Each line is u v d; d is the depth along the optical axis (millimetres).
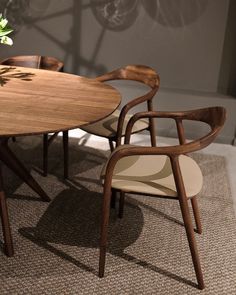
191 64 3383
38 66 2926
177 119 1973
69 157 2910
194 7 3197
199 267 1692
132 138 3379
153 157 1910
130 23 3324
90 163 2834
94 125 2355
